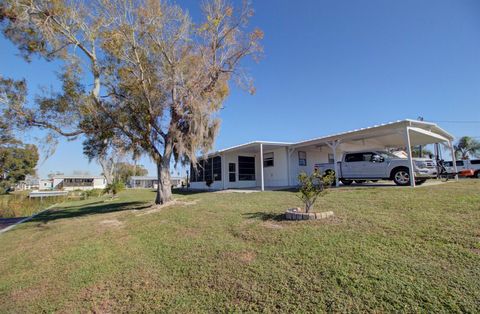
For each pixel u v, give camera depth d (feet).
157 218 30.45
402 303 9.45
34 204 78.64
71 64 32.30
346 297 10.23
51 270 17.26
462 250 12.82
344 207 24.29
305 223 20.06
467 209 19.49
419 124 38.63
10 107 31.12
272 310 10.20
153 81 37.29
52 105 32.55
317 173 22.81
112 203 60.54
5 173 124.98
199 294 12.16
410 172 35.76
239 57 37.73
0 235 32.40
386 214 20.30
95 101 34.55
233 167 70.44
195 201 40.88
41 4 28.81
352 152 45.09
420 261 12.20
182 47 37.24
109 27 32.96
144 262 16.83
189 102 36.37
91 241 23.34
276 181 64.18
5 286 15.51
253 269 13.57
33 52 30.76
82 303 12.67
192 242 19.30
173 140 41.14
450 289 9.89
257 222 22.29
